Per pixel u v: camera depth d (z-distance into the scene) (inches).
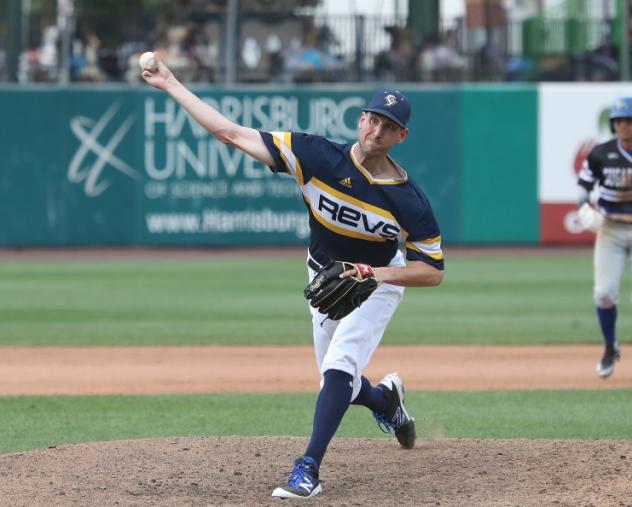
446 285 2363.4
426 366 1441.9
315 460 765.3
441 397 1223.5
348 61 3243.1
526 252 3024.1
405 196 759.7
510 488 776.3
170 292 2217.0
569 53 3267.7
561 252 3002.0
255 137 759.7
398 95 740.0
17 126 2947.8
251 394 1237.7
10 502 737.0
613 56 3284.9
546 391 1263.5
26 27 3270.2
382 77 3228.3
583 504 725.9
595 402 1191.6
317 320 823.7
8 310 1972.2
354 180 755.4
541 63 3272.6
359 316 798.5
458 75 3225.9
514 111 3019.2
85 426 1056.8
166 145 2992.1
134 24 3191.4
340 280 743.1
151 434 1016.9
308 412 1128.8
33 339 1647.4
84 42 3169.3
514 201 3036.4
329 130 3016.7
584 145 3024.1
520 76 3250.5
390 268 762.8
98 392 1250.6
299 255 2957.7
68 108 2965.1
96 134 2974.9
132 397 1215.6
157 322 1827.0
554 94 3016.7
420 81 3218.5
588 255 2920.8
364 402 869.8
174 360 1471.5
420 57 3235.7
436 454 894.4
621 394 1243.2
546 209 3038.9
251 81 3208.7
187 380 1328.7
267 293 2197.3
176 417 1102.4
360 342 793.6
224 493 767.7
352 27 3255.4
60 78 3139.8
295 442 935.0
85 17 3174.2
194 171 3002.0
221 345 1599.4
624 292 2311.8
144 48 3186.5
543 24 3294.8
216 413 1123.9
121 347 1577.3
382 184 756.0
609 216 1304.1
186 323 1814.7
